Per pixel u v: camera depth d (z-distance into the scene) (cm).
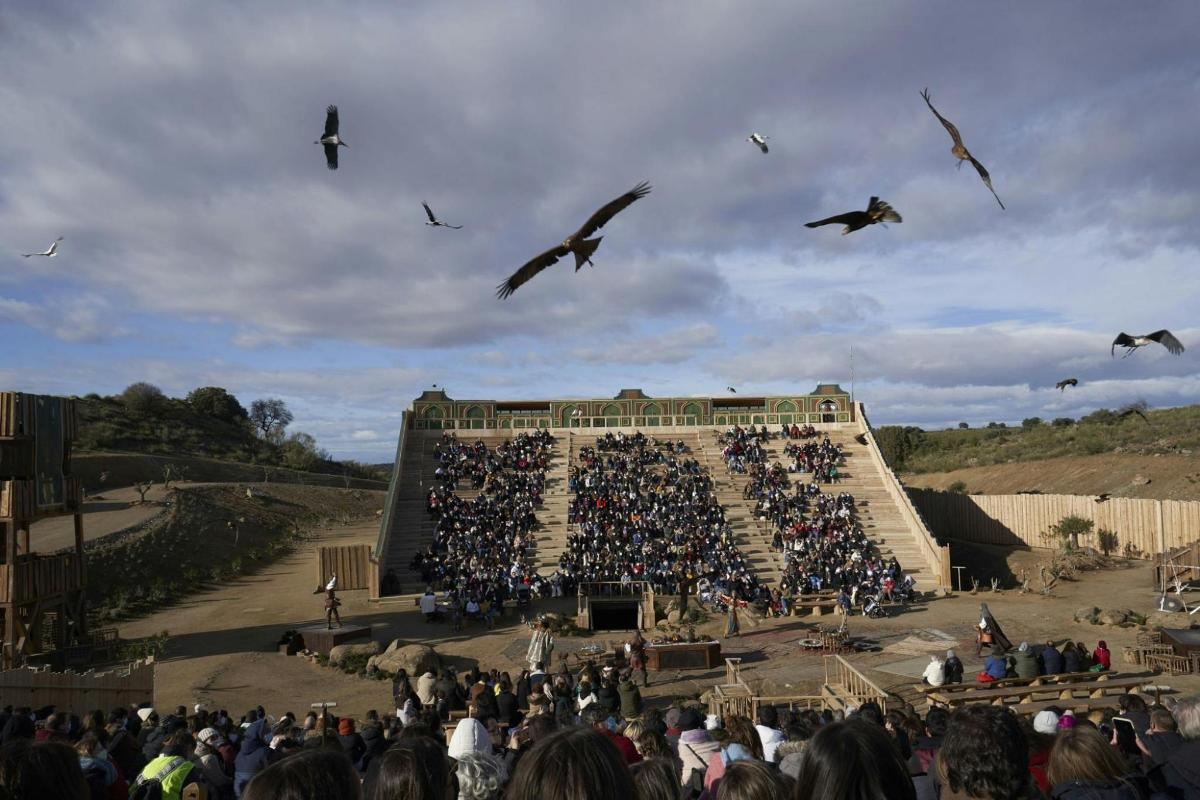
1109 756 546
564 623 3975
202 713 1667
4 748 438
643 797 486
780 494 5575
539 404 6794
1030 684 2331
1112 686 2308
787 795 454
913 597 4441
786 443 6475
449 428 6700
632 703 2145
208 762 1140
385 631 3900
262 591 5069
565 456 6322
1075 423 9275
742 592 4250
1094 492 6169
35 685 1975
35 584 3231
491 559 4744
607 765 371
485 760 535
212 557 5847
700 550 4772
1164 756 671
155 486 8100
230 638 3794
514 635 3797
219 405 14562
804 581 4472
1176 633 2748
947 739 486
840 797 402
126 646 3519
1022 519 5881
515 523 5262
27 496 3241
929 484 8431
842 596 4081
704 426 6794
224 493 8369
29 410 3291
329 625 3641
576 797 355
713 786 820
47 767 426
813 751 424
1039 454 7812
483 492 5775
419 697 2353
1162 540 4828
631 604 4375
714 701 2402
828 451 6203
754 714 2264
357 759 1275
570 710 1850
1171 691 2294
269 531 7431
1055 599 4184
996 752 452
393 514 5488
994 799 448
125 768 1052
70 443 3597
